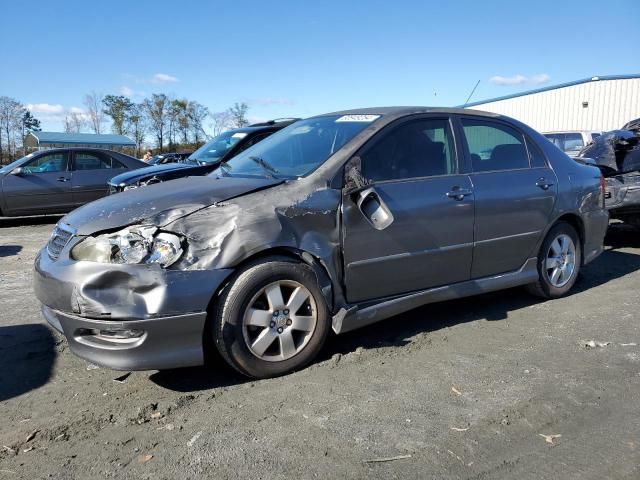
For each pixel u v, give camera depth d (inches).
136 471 102.3
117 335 126.2
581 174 211.0
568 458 105.1
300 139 173.5
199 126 2447.1
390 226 153.6
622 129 347.3
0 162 2065.7
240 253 130.9
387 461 104.3
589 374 141.5
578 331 173.2
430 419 119.3
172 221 129.3
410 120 167.8
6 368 149.3
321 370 144.0
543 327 177.2
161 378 141.0
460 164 174.1
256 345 135.4
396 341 165.2
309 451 107.7
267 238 133.6
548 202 194.4
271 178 152.5
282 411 123.2
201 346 129.3
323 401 127.5
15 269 279.7
